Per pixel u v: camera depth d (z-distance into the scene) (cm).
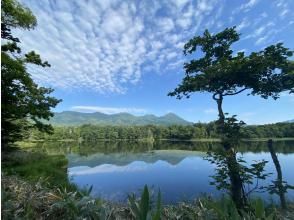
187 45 888
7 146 1783
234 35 849
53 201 293
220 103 810
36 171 1157
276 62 735
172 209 302
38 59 1452
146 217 189
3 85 1259
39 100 1595
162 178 1892
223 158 712
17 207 267
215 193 1157
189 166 2558
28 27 1341
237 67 722
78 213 252
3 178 358
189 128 9362
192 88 858
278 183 712
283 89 808
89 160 3456
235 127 744
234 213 236
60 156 2380
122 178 1952
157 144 7794
